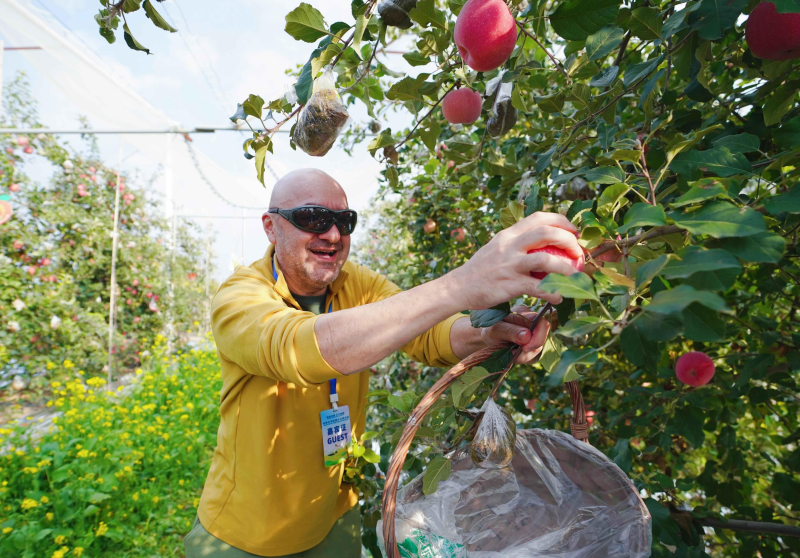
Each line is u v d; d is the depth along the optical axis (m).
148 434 4.05
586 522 1.19
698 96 1.21
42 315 6.79
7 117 6.66
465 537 1.28
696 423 1.63
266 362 1.08
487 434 1.01
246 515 1.45
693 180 0.88
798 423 2.06
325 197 1.54
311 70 1.00
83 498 3.09
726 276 0.59
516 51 1.22
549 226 0.79
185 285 10.38
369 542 1.87
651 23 1.02
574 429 1.29
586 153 1.67
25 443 3.64
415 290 0.93
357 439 1.66
